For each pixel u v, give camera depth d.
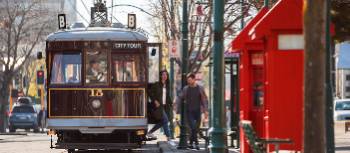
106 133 39.59
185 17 41.81
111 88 39.50
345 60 63.72
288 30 25.64
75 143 39.66
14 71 103.56
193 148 40.31
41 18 106.56
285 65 25.83
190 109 39.91
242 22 53.97
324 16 18.17
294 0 25.48
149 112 43.47
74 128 39.31
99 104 39.41
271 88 25.94
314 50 18.08
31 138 67.25
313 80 18.08
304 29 18.23
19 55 115.25
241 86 28.75
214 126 24.59
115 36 39.72
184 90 40.06
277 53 25.73
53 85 39.53
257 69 28.47
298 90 25.91
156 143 50.50
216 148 24.53
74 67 39.59
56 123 39.38
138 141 41.12
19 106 95.25
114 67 39.69
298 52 25.77
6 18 101.06
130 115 39.53
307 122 18.17
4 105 98.50
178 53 52.06
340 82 99.25
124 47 39.75
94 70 39.59
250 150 28.31
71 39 39.59
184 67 41.75
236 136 39.50
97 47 39.66
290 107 25.98
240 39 28.16
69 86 39.50
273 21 25.56
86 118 39.38
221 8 24.45
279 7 25.61
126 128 39.38
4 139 64.50
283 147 26.33
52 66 39.66
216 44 24.47
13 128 94.50
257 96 28.45
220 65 24.47
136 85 39.69
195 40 75.75
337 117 73.25
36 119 94.31
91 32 39.81
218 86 24.48
